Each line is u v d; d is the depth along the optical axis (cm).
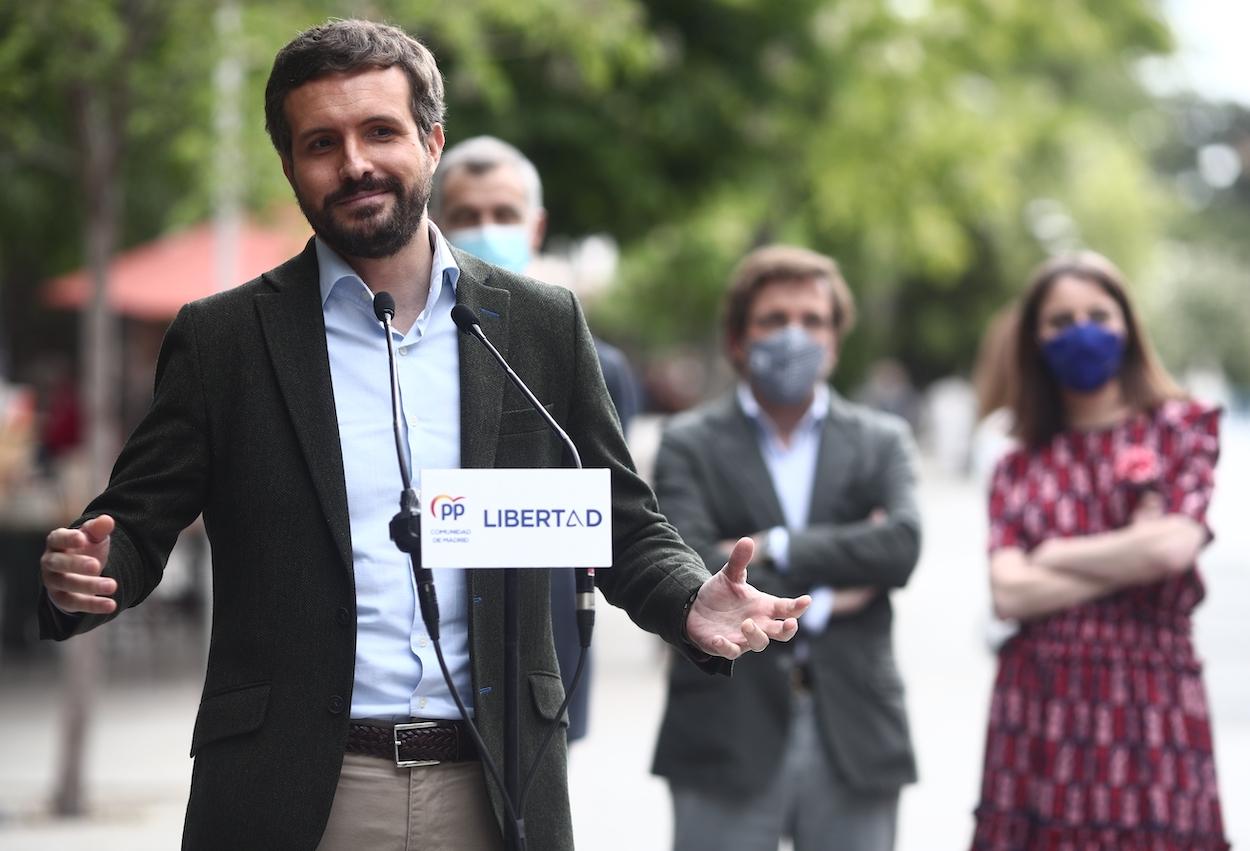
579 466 533
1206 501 793
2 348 3831
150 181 1867
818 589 831
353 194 539
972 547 3681
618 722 1775
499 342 570
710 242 3111
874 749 820
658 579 555
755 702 820
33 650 2322
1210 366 11131
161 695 1992
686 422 877
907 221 2933
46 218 2466
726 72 2178
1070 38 3009
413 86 549
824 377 890
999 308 6228
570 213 2144
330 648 534
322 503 538
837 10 2356
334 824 536
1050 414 839
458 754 546
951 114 2852
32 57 1370
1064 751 783
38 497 2281
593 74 1617
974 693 1941
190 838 534
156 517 539
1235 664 2052
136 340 3039
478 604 546
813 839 825
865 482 862
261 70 1368
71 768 1403
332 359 559
